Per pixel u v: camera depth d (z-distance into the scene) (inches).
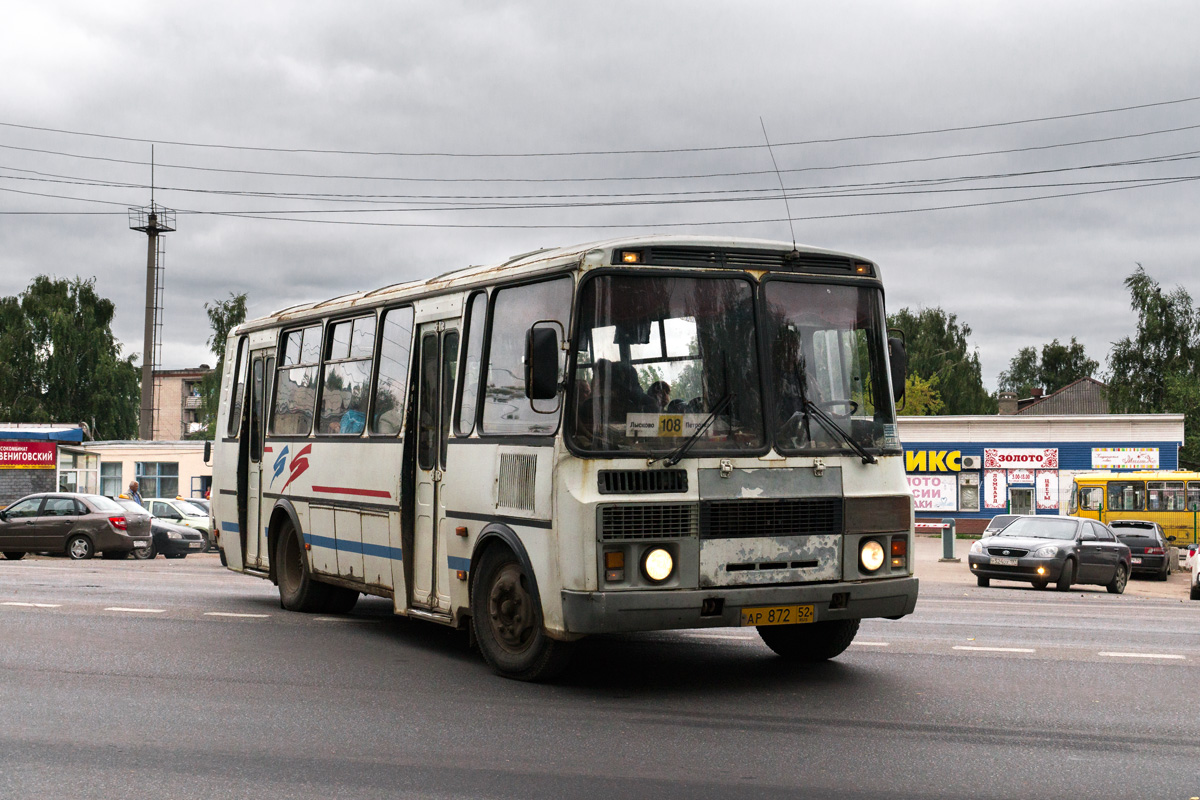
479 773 247.9
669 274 342.6
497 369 376.8
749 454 338.6
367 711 312.2
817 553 344.2
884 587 351.6
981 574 1018.1
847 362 360.5
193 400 4074.8
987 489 2196.1
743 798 228.8
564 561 327.9
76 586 670.5
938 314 3161.9
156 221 1914.4
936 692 341.7
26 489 1649.9
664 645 437.1
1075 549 1012.5
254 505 573.6
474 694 337.1
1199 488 1695.4
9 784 238.7
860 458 353.7
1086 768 253.6
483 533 370.0
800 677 366.6
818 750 269.1
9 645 423.5
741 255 351.9
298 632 465.4
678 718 304.0
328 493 491.8
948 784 239.9
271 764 255.4
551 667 350.3
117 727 291.4
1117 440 2162.9
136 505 1208.8
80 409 2913.4
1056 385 4451.3
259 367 579.2
